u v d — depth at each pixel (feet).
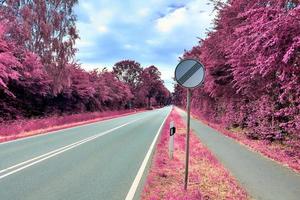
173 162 40.19
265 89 49.11
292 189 27.25
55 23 116.57
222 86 81.76
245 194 25.84
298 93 35.91
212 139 63.00
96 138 65.98
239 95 75.51
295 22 26.45
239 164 37.68
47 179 31.17
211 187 28.30
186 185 27.22
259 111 56.18
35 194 26.25
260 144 52.06
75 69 146.00
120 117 168.96
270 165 37.19
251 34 31.71
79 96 147.13
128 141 61.00
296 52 28.43
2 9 108.37
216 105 111.34
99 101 191.72
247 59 44.68
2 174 33.06
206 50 82.58
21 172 34.09
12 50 94.99
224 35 70.54
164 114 210.59
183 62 27.63
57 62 117.60
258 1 36.70
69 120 118.62
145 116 180.34
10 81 94.48
